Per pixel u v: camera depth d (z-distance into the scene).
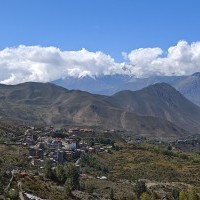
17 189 173.50
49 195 182.62
